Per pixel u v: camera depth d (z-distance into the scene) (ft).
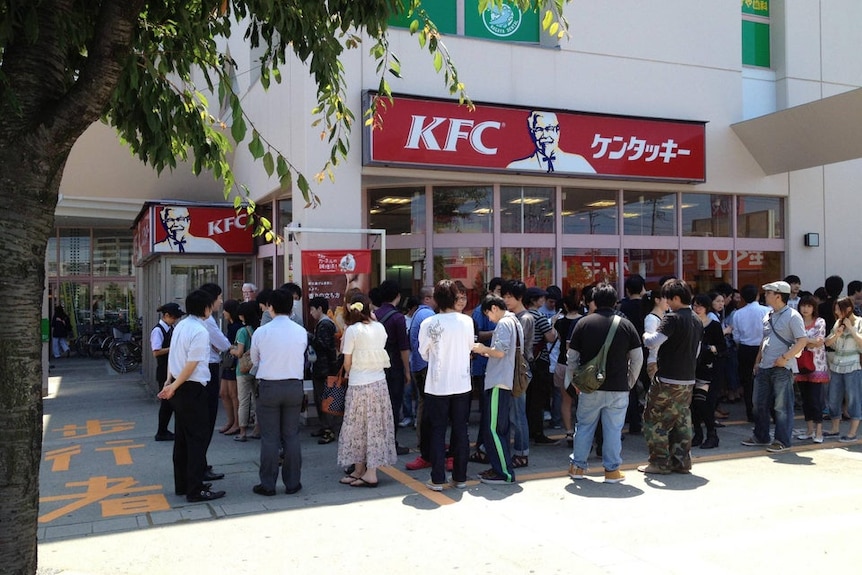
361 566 14.21
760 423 25.02
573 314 26.58
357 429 20.13
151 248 36.14
